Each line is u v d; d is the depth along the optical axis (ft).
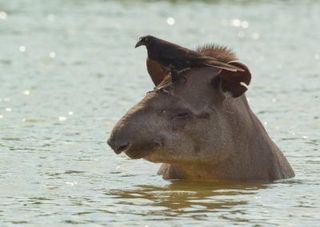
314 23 324.19
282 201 119.14
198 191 124.57
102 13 342.44
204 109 123.65
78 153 148.05
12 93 201.57
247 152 128.67
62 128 166.71
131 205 116.67
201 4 366.63
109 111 183.21
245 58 255.29
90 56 255.70
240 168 128.36
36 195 121.90
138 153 120.67
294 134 163.63
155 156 122.52
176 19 330.95
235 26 318.86
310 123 172.76
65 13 339.98
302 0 375.45
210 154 124.98
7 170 136.05
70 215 111.75
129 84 214.48
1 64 240.94
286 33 303.89
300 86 212.02
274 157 132.05
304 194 123.03
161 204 117.39
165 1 371.97
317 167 140.36
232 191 124.57
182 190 125.18
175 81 124.36
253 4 367.04
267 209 115.14
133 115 120.88
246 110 129.80
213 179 129.08
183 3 368.27
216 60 125.29
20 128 166.30
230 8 357.41
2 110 183.01
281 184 128.98
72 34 296.10
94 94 201.36
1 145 152.46
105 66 240.12
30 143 154.30
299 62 247.91
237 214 112.57
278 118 177.27
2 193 122.72
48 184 128.16
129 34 297.74
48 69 234.58
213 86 124.88
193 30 308.81
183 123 122.42
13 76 223.30
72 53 260.42
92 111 183.01
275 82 217.36
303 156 147.64
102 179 132.05
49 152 148.15
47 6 355.56
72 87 209.77
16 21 320.70
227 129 125.59
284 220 110.11
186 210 114.42
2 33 294.87
